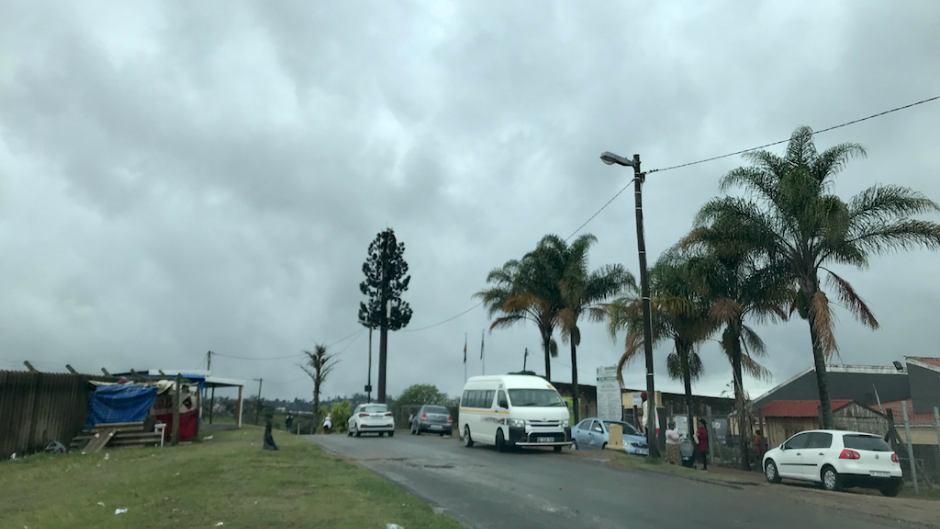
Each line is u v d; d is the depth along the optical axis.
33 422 18.95
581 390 41.34
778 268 22.20
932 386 30.17
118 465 15.58
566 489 13.52
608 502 11.92
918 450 18.55
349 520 8.76
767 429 30.86
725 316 22.20
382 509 9.77
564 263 35.91
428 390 74.94
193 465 14.34
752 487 14.89
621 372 28.66
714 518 10.60
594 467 17.91
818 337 19.56
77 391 21.56
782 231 21.50
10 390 17.89
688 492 13.55
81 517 8.70
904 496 16.09
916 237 19.69
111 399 22.08
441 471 16.31
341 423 52.47
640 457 20.45
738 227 21.66
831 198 19.53
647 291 20.92
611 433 25.75
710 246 22.41
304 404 93.06
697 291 23.56
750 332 26.58
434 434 36.81
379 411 32.25
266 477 12.49
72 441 20.97
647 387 20.27
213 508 9.29
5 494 11.59
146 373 32.34
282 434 31.94
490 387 23.52
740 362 23.72
